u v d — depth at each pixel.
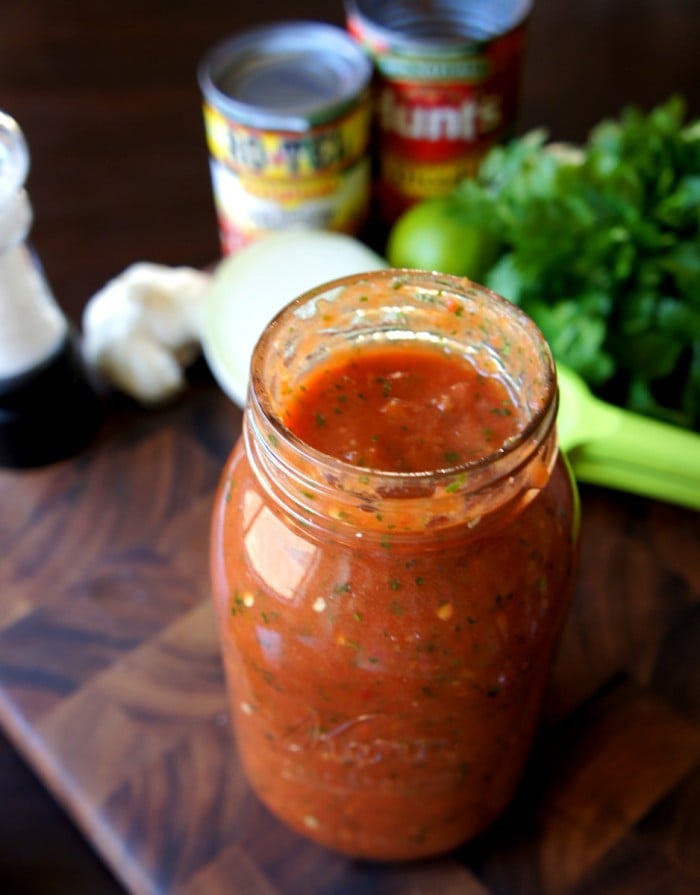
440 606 0.32
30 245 0.61
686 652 0.44
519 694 0.35
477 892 0.40
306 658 0.33
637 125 0.52
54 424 0.49
